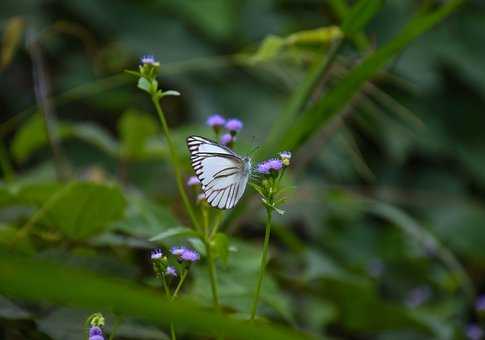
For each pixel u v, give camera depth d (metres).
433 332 1.41
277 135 1.27
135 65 2.19
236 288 1.22
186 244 1.22
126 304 0.80
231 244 1.26
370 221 2.16
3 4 2.10
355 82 1.22
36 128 1.44
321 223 1.94
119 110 2.22
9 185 1.28
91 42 2.11
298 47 1.35
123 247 1.31
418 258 1.77
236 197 1.08
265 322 1.13
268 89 2.28
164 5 2.30
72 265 1.18
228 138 1.15
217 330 0.86
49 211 1.22
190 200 1.45
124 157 1.49
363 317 1.42
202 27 2.26
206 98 2.21
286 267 1.47
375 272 1.76
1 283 0.77
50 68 2.13
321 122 1.23
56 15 2.19
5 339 1.17
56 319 1.13
